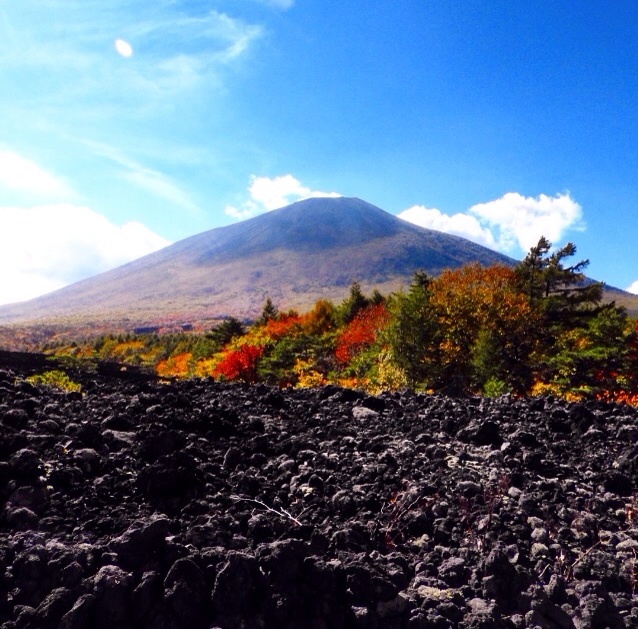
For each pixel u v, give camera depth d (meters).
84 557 2.83
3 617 2.50
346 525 3.65
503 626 2.87
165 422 4.93
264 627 2.67
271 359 41.81
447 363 31.30
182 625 2.58
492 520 3.88
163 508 3.57
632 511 4.29
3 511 3.22
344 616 2.82
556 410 6.77
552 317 38.91
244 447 4.75
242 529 3.42
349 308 64.25
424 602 2.95
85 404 5.37
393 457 4.91
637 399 25.58
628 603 3.14
